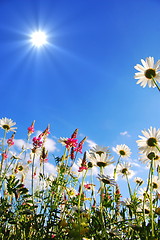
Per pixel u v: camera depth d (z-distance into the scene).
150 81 0.40
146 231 0.27
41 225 0.33
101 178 0.33
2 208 0.34
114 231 0.29
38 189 0.44
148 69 0.40
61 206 0.41
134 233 0.31
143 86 0.41
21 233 0.35
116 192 0.38
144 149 0.36
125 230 0.33
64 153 0.43
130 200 0.35
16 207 0.35
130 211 0.33
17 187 0.34
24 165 0.53
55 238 0.30
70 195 0.41
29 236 0.33
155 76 0.40
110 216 0.34
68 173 0.42
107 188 0.33
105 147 0.39
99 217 0.32
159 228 0.28
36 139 0.44
